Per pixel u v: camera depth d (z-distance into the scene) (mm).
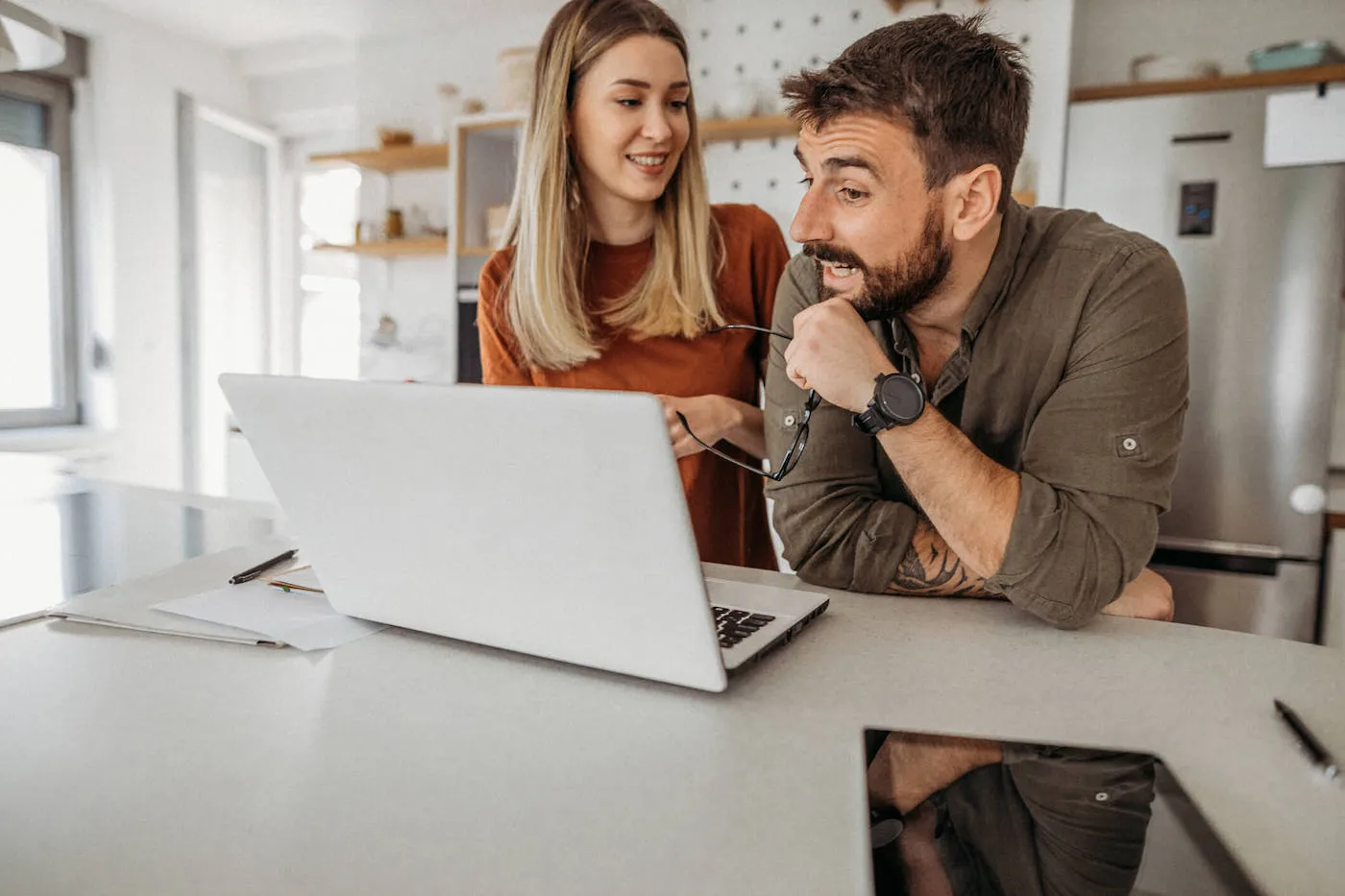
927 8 3217
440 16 3996
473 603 708
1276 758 554
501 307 1497
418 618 748
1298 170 2391
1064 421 897
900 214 884
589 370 1450
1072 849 441
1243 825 470
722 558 1490
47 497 1491
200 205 4426
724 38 3531
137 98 4066
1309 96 2359
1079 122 2607
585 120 1326
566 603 660
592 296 1460
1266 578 2463
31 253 3867
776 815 472
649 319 1411
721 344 1464
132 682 666
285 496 760
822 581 989
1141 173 2549
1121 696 654
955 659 735
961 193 885
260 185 4832
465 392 608
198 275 4367
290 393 693
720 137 3438
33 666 700
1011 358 989
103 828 452
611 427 564
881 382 858
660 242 1422
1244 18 2990
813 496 1009
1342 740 570
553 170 1347
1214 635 815
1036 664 726
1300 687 677
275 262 4859
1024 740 573
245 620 795
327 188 4906
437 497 673
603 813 473
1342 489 2627
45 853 427
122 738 564
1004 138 883
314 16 4008
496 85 4059
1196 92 2654
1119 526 850
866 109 857
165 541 1170
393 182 4293
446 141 3857
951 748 560
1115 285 900
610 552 619
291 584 903
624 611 637
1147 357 879
